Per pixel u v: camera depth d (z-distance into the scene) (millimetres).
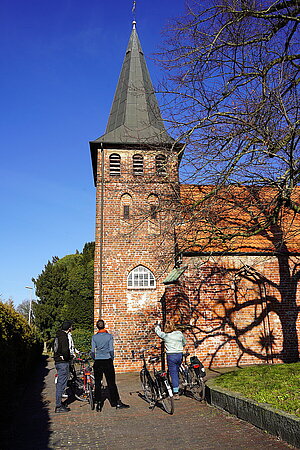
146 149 14945
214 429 6719
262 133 9344
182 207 10859
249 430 6465
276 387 7652
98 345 9312
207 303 15648
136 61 22828
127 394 11484
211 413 7938
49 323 43938
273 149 9625
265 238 16562
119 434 6828
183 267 15844
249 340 15578
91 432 7078
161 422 7582
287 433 5664
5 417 8578
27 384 13867
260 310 15867
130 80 22078
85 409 9469
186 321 15234
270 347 15594
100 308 17344
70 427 7543
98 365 9273
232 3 9680
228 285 15906
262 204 10461
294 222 16750
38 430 7355
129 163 19266
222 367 15141
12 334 11375
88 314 36812
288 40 9469
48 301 44000
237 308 15773
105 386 13148
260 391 7504
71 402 10641
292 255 16391
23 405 10211
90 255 43812
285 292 16109
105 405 9953
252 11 9469
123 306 17484
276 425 5953
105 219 18391
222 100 10266
